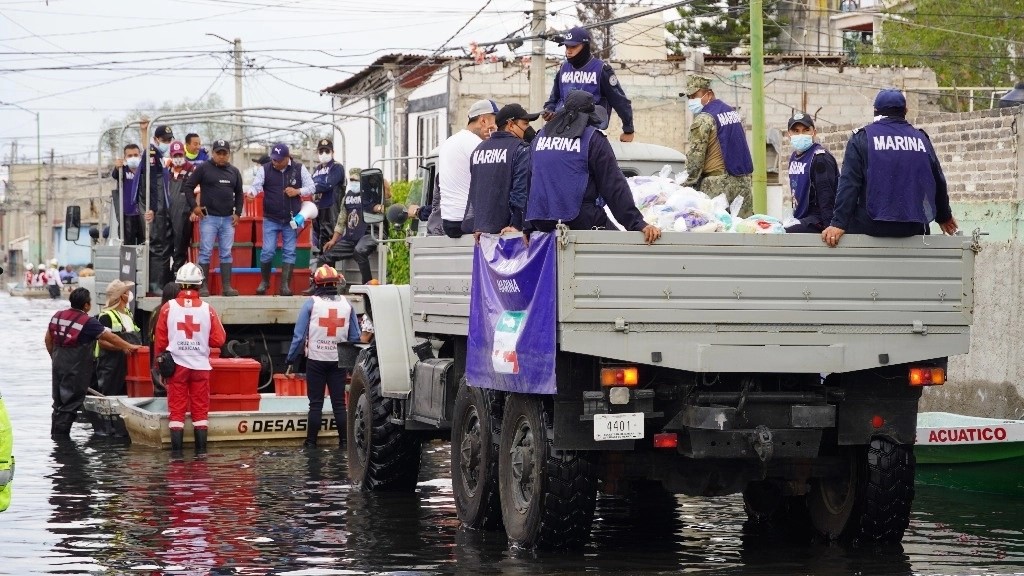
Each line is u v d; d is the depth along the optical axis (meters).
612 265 19.62
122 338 41.00
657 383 20.33
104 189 157.25
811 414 20.30
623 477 21.25
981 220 36.47
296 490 28.33
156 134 42.81
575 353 20.23
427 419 25.80
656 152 28.75
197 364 34.91
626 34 90.19
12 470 19.36
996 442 27.48
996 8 87.50
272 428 36.22
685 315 19.88
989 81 87.75
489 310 22.22
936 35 88.38
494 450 22.83
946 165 40.66
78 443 36.97
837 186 22.66
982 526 24.25
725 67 80.94
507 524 22.00
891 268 20.78
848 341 20.58
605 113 28.78
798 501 24.06
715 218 21.94
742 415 20.36
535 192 20.70
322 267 36.03
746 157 27.50
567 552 21.39
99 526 23.97
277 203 39.97
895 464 21.38
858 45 103.81
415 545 22.11
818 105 79.19
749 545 22.27
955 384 36.91
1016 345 34.66
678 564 20.53
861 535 21.94
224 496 27.48
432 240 25.47
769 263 20.20
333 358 35.62
